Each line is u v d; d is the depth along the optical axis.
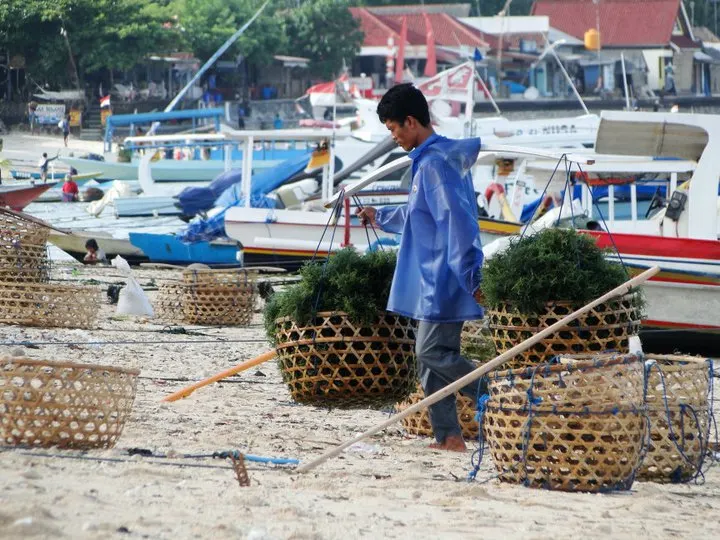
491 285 21.70
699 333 43.31
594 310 21.39
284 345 22.17
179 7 193.50
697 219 44.91
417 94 21.27
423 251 21.00
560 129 100.88
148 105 182.88
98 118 177.50
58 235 74.06
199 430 22.80
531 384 18.48
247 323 49.72
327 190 79.19
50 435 18.58
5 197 81.56
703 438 20.64
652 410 20.30
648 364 20.06
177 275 66.81
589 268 21.64
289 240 70.44
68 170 139.62
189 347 38.81
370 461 20.59
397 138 21.44
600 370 18.39
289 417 25.77
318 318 21.81
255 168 123.75
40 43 170.25
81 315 42.56
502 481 19.05
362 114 110.56
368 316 21.47
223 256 74.25
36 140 169.25
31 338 38.09
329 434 23.67
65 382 18.66
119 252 74.75
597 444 18.25
